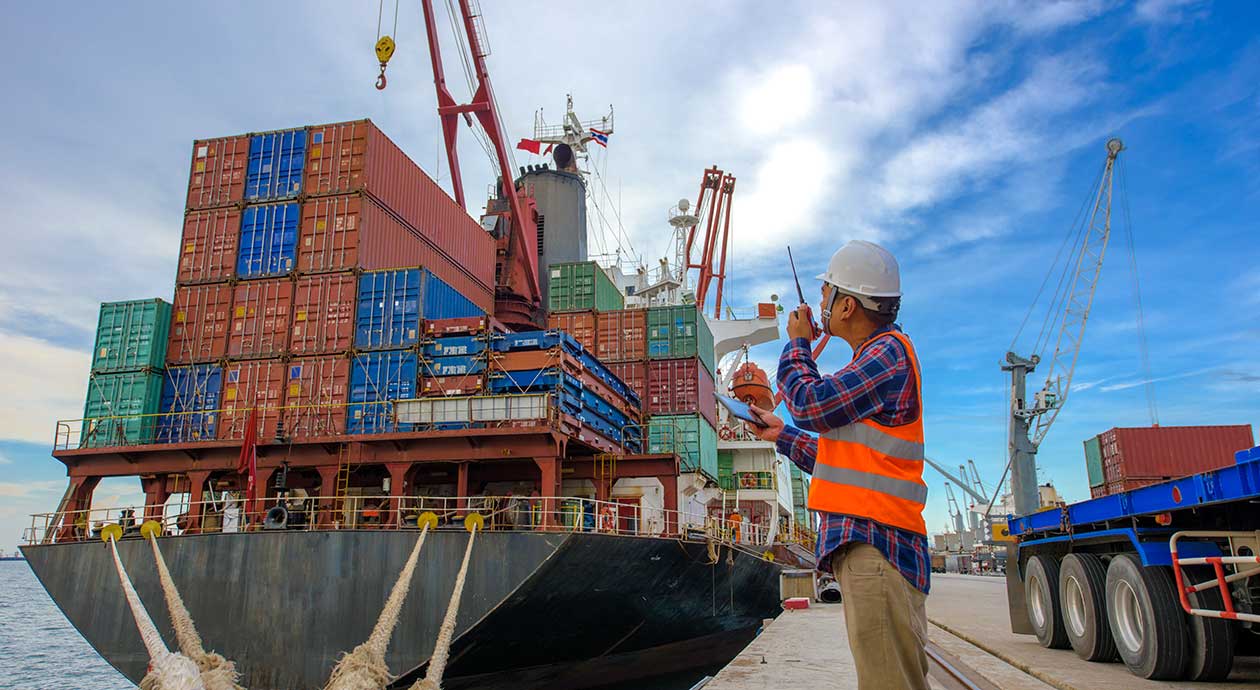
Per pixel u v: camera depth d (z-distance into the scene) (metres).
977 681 7.49
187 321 24.36
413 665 15.14
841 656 8.91
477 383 21.41
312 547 16.00
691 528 22.16
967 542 92.38
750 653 9.20
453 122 39.75
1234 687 7.32
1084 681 7.64
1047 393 32.22
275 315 23.91
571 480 22.95
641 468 22.45
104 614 16.72
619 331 33.94
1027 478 27.62
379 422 21.78
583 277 37.72
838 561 2.63
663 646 21.84
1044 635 10.42
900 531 2.55
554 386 20.67
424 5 37.94
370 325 23.17
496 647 16.09
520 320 38.38
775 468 35.53
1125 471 22.16
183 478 21.52
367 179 25.30
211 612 16.06
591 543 15.78
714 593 23.23
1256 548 7.05
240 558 16.22
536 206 45.03
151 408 23.28
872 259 2.96
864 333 2.98
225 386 23.38
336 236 24.59
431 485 22.27
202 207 25.86
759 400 35.81
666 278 55.12
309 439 19.38
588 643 18.28
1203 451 22.02
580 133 55.72
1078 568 9.20
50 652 41.84
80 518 20.53
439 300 24.69
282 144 26.03
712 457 33.53
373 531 15.84
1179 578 7.39
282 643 15.67
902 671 2.42
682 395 32.19
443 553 15.45
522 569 15.12
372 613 15.44
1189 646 7.42
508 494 22.12
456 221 31.27
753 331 48.00
